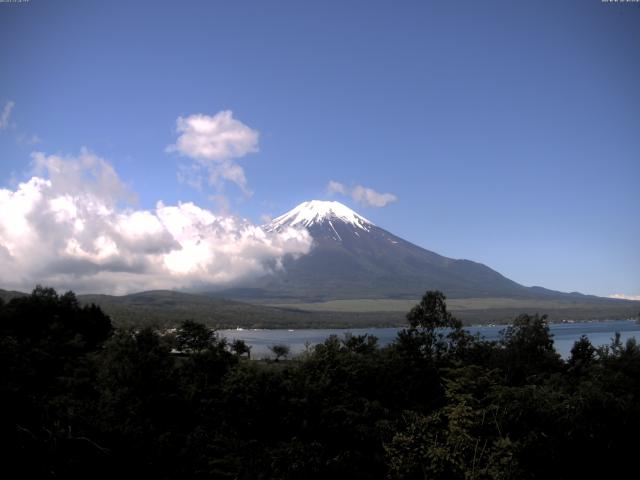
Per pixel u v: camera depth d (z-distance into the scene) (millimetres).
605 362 34531
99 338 63719
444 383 34750
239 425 26688
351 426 25594
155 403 28766
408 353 38219
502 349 38812
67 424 19141
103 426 20234
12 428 17547
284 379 29422
